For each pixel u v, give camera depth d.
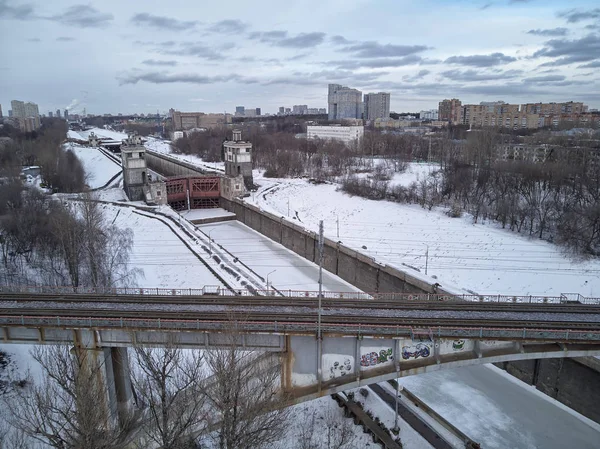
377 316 34.34
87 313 34.06
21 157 147.00
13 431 27.94
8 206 71.50
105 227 67.94
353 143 173.38
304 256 81.62
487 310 36.78
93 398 24.83
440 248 71.38
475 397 43.47
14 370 35.28
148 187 98.19
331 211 98.06
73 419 25.64
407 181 114.25
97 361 30.89
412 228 82.00
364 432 36.94
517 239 71.81
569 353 31.14
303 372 31.06
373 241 77.06
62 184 107.62
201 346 31.23
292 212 99.62
